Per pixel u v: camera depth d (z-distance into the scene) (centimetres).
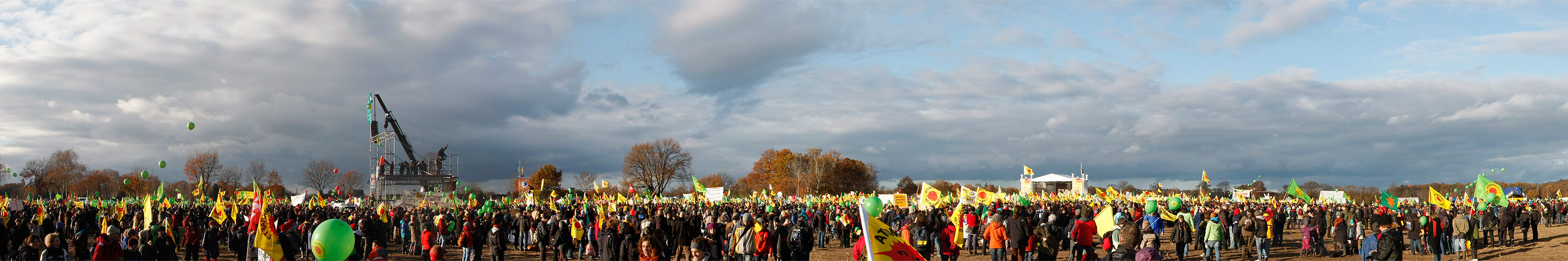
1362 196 9125
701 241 1355
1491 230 2812
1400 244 1334
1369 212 3906
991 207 3591
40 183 10606
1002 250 2045
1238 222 2588
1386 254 1331
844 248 2933
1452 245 2444
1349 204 4719
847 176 11131
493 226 2002
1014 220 1988
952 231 1977
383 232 2461
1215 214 2133
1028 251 1962
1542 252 2519
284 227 1828
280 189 10894
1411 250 2603
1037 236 1984
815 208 4759
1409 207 4400
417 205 6103
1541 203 5109
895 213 2973
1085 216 2086
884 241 1005
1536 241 2977
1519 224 3944
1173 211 2484
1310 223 2527
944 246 1950
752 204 5025
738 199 7525
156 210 4009
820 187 10438
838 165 11094
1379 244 1348
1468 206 5153
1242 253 2434
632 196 6644
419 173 7594
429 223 2706
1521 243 2969
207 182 9631
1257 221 2253
